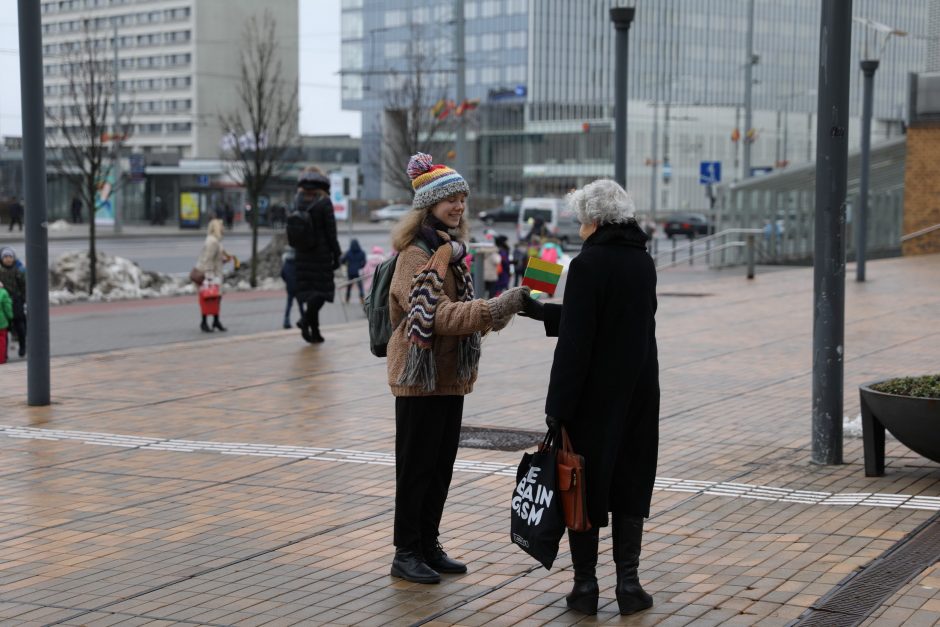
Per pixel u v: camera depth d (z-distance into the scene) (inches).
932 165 1299.2
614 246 193.8
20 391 448.1
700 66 4515.3
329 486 292.5
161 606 203.5
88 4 4862.2
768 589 205.5
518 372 488.4
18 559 233.3
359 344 587.2
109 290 1061.1
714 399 418.6
